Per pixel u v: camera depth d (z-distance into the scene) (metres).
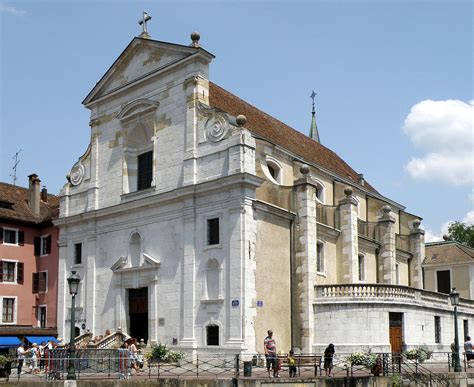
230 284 31.02
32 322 44.00
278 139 42.25
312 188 34.50
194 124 34.41
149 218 35.84
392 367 26.12
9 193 48.12
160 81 36.91
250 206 31.69
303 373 27.73
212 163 33.22
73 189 41.44
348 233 37.94
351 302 32.41
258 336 30.91
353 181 48.38
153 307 34.38
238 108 41.06
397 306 33.16
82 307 38.78
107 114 40.06
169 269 34.12
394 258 42.72
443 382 26.75
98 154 40.09
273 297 32.25
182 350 32.12
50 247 44.47
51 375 26.75
